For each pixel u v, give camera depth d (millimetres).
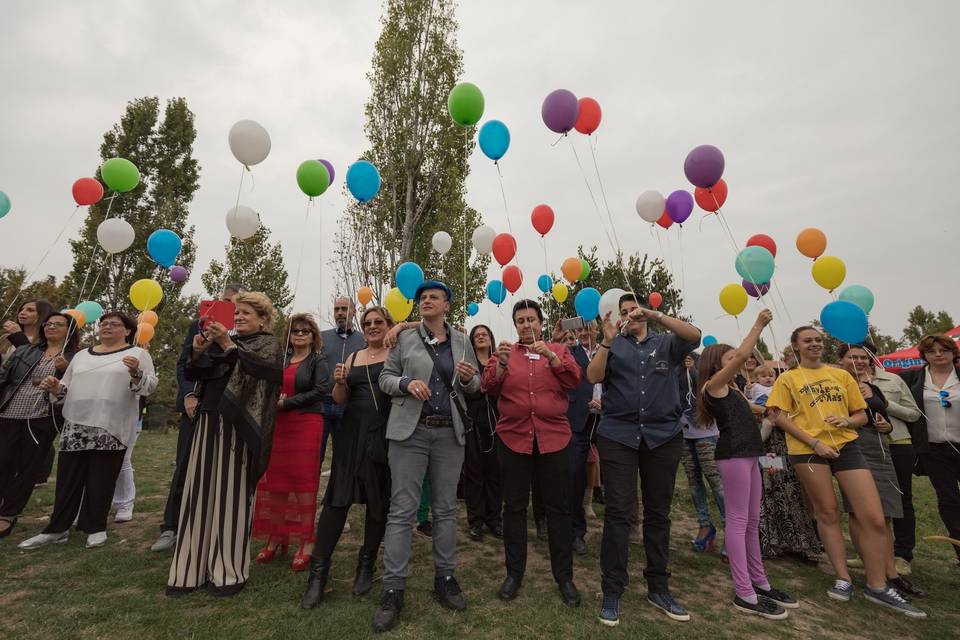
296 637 2121
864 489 2979
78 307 4703
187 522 2674
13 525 3559
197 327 3684
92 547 3297
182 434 3508
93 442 3342
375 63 11109
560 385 2893
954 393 3652
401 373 2762
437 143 10984
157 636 2119
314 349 3494
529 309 3021
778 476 3854
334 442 2877
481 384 2965
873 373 3877
